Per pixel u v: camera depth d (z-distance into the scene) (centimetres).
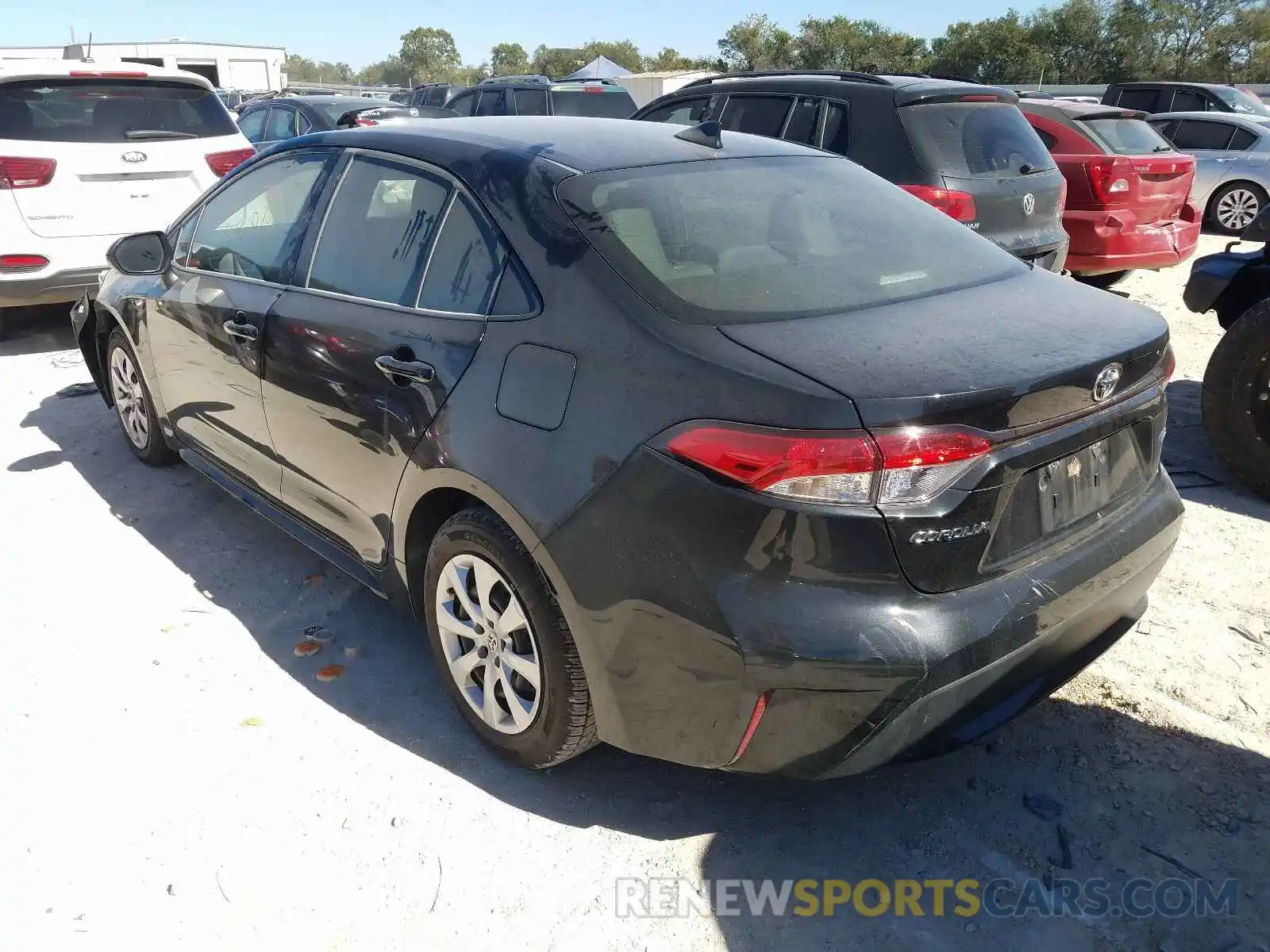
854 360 222
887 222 309
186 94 739
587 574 238
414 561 306
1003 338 240
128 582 388
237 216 393
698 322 238
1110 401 244
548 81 1468
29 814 266
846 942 232
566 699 257
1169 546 278
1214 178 1259
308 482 345
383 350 296
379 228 317
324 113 1271
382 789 278
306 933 232
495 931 234
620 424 233
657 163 297
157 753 290
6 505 457
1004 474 220
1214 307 510
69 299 707
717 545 217
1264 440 445
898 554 212
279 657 340
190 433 431
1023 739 297
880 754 224
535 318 258
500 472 254
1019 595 227
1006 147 657
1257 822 265
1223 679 324
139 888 243
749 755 228
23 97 671
